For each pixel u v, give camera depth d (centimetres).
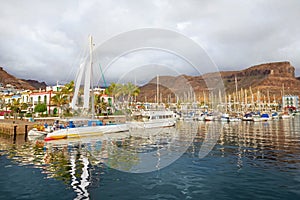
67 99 5725
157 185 1119
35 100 7112
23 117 5734
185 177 1230
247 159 1630
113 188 1088
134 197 986
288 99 15338
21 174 1355
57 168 1479
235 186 1103
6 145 2611
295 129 4062
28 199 988
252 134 3278
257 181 1170
